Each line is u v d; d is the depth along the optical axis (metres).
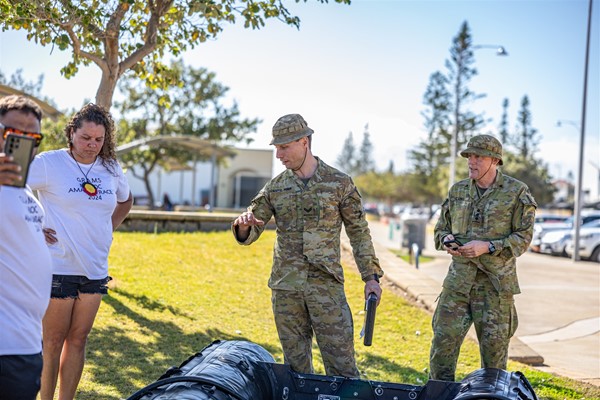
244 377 3.57
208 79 29.14
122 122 27.06
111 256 10.40
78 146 4.20
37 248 2.93
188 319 7.71
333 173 4.30
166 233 13.96
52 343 4.23
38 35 7.46
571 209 52.22
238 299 9.02
